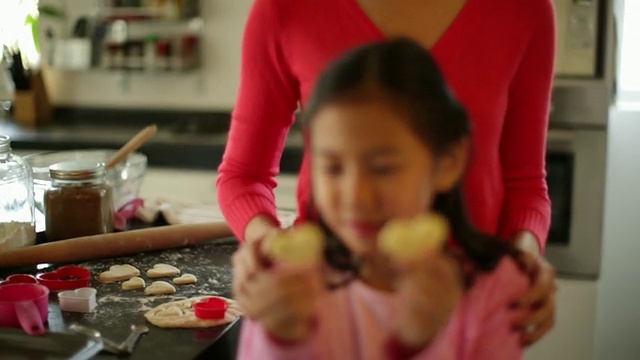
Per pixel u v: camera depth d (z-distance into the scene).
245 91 1.01
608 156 2.12
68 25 2.72
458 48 0.86
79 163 1.34
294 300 0.64
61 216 1.29
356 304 0.65
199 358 0.90
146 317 1.00
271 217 0.98
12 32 2.74
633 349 2.40
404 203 0.64
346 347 0.64
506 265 0.68
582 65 1.99
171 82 2.71
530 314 0.68
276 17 0.94
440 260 0.65
